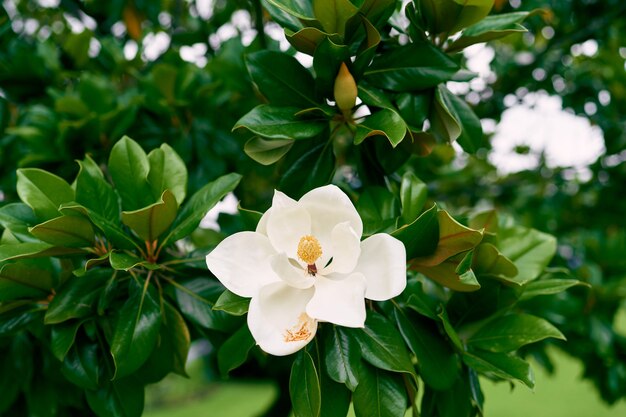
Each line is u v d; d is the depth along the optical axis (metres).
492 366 0.74
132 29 1.61
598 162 1.93
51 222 0.72
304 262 0.68
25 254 0.73
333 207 0.68
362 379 0.70
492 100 1.78
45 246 0.76
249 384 6.38
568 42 1.74
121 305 0.82
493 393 5.03
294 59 0.80
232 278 0.67
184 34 1.59
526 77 1.78
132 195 0.81
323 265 0.69
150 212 0.74
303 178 0.83
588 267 1.29
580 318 1.25
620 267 1.43
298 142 0.83
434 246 0.71
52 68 1.35
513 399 4.81
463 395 0.79
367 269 0.68
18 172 0.79
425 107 0.81
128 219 0.74
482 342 0.78
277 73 0.80
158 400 5.79
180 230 0.79
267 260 0.69
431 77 0.80
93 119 1.10
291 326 0.66
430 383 0.73
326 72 0.77
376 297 0.66
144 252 0.81
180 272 0.84
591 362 1.28
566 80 1.89
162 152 0.82
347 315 0.64
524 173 2.04
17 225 0.81
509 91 1.79
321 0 0.73
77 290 0.79
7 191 1.22
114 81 1.46
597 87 1.86
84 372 0.80
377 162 0.85
